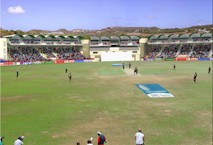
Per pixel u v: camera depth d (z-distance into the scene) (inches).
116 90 1779.0
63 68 3316.9
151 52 5191.9
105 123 1045.8
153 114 1175.0
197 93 1649.9
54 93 1684.3
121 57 4928.6
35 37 4717.0
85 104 1378.0
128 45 5157.5
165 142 831.7
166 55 4995.1
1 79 2319.1
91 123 1046.4
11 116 1141.7
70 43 4990.2
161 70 2935.5
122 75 2546.8
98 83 2082.9
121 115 1162.6
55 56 4790.8
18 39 4525.1
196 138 871.7
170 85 1945.1
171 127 989.2
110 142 836.6
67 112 1214.9
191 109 1258.0
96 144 817.5
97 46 5123.0
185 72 2719.0
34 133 917.2
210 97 1530.5
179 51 5039.4
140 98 1525.6
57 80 2260.1
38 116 1144.8
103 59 4896.7
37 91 1752.0
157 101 1444.4
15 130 946.7
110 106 1331.2
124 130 959.0
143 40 5231.3
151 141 840.9
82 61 4618.6
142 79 2258.9
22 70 3073.3
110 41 5265.8
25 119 1095.0
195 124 1024.9
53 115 1162.6
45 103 1403.8
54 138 870.4
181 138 870.4
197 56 4739.2
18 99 1504.7
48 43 4805.6
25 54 4532.5
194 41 4931.1
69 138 873.5
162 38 5187.0
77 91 1753.2
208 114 1167.6
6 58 4101.9
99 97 1556.3
